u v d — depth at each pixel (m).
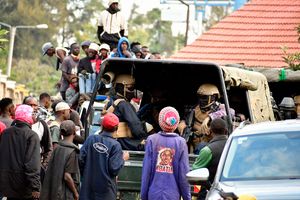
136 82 21.62
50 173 18.62
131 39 124.88
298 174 15.20
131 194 19.33
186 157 17.80
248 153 15.73
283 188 14.72
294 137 15.84
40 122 20.50
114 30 30.11
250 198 14.17
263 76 22.56
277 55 37.88
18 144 19.19
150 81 21.56
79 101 25.95
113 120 18.52
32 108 19.81
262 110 22.12
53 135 20.73
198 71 20.78
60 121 20.98
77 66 27.73
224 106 20.36
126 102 20.14
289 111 23.95
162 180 17.67
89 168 18.45
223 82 19.77
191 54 38.50
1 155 19.23
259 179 15.21
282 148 15.68
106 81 20.58
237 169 15.50
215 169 17.70
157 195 17.62
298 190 14.57
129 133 20.06
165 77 21.33
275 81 25.19
